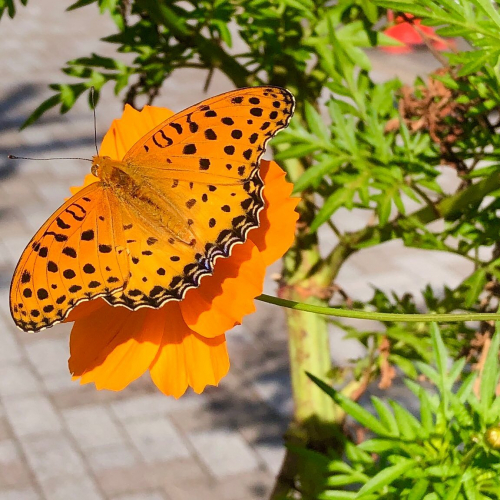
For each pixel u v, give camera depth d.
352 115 0.45
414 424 0.42
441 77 0.45
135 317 0.39
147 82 0.48
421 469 0.41
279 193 0.39
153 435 1.08
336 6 0.44
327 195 0.47
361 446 0.42
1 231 1.49
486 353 0.45
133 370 0.39
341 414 0.48
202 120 0.38
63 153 1.79
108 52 2.43
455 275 1.42
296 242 0.47
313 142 0.45
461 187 0.46
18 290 0.37
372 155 0.45
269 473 1.02
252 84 0.47
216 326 0.38
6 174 1.69
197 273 0.38
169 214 0.38
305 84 0.47
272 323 1.30
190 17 0.46
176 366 0.39
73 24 2.67
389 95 0.46
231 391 1.16
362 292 1.36
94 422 1.10
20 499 0.98
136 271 0.38
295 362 0.48
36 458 1.04
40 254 0.38
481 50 0.42
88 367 0.39
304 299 0.48
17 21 2.67
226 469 1.02
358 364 0.48
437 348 0.42
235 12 0.46
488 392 0.42
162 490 0.99
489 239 0.45
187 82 2.16
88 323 0.39
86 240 0.38
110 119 1.95
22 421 1.10
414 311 0.48
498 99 0.44
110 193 0.38
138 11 0.47
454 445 0.42
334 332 1.25
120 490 0.99
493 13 0.42
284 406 1.13
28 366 1.20
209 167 0.38
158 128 0.39
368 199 0.44
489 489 0.41
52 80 2.21
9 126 1.91
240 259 0.38
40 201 1.60
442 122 0.45
